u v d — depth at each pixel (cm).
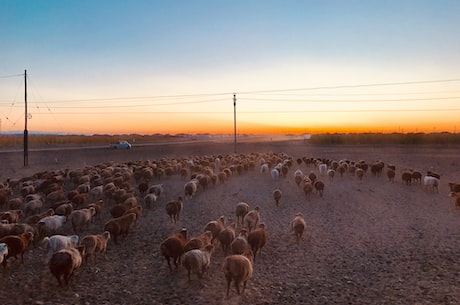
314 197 2545
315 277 1203
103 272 1259
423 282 1143
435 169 3991
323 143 9481
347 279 1184
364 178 3422
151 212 2141
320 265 1311
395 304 1002
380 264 1309
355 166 3612
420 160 4969
